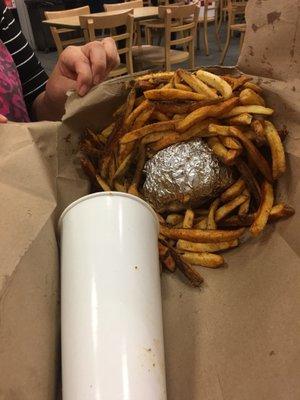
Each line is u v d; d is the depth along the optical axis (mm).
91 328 203
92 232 242
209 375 233
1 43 428
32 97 503
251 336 245
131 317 209
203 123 312
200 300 277
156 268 250
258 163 310
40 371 199
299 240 274
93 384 187
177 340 254
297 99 303
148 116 321
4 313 192
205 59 2117
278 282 264
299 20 296
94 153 352
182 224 322
